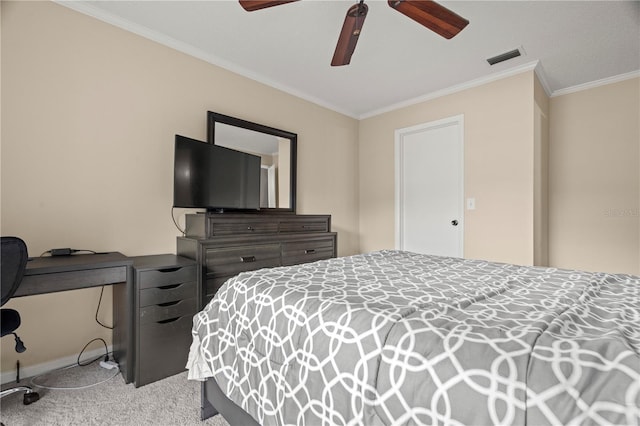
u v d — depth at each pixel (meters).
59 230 1.98
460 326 0.80
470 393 0.64
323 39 2.45
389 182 3.93
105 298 2.15
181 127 2.53
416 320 0.85
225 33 2.38
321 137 3.75
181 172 2.26
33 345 1.89
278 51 2.63
